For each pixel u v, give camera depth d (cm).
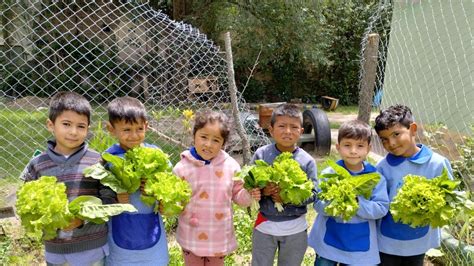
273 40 1244
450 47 616
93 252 220
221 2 1189
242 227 360
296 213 251
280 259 261
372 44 413
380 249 249
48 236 187
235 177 232
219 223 249
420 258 251
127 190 212
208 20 1218
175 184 213
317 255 258
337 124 1123
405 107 252
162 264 235
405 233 242
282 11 1194
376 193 241
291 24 1212
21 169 550
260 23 1193
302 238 257
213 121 243
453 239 331
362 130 239
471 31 584
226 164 256
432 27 643
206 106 767
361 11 1617
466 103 567
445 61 605
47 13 1066
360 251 239
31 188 186
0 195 452
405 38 693
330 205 219
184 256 257
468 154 391
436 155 251
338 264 257
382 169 257
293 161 229
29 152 627
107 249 227
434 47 641
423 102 617
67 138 213
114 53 1040
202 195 247
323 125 694
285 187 224
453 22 609
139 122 231
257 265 258
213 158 254
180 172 249
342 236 242
